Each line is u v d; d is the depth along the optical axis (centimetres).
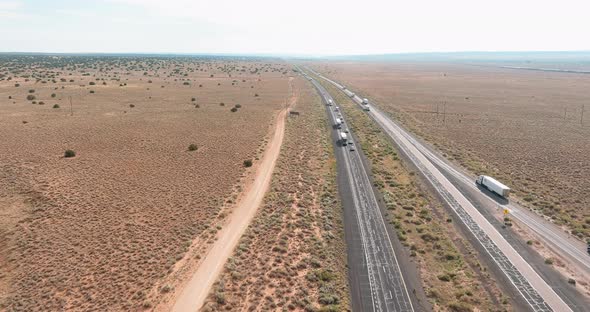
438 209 5578
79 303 3397
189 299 3453
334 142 9212
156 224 4831
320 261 4119
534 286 3797
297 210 5328
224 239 4506
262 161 7444
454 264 4159
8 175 6312
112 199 5547
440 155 8288
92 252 4203
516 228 4991
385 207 5569
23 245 4362
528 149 8694
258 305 3381
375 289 3719
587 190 6219
